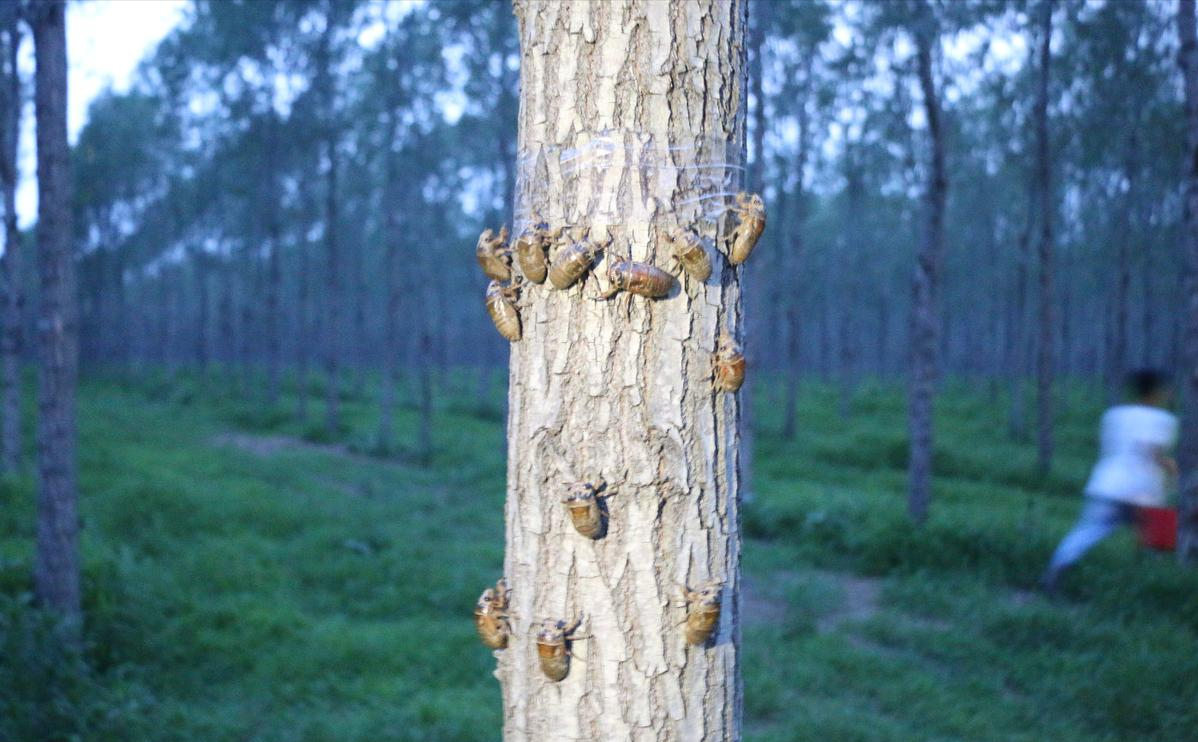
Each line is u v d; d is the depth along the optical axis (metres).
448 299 42.06
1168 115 15.04
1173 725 5.15
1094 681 5.68
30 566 6.73
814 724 5.09
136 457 13.59
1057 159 16.33
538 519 1.79
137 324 43.66
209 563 8.23
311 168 23.89
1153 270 23.36
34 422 16.39
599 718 1.74
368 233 39.50
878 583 8.64
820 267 35.41
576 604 1.75
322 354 40.47
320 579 8.27
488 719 5.13
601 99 1.72
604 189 1.73
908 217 28.73
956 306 35.47
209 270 37.34
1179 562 7.52
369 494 12.84
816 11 13.02
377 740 4.87
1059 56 14.41
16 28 10.44
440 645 6.43
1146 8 12.70
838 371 41.59
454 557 9.05
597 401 1.73
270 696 5.60
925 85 9.76
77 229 28.70
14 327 11.35
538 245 1.72
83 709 5.02
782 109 17.34
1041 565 8.21
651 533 1.73
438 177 27.12
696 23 1.75
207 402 25.66
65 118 6.37
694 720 1.76
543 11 1.78
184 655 6.16
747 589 8.27
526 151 1.83
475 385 34.38
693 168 1.75
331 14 17.92
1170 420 7.36
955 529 9.09
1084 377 34.03
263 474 13.61
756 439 18.62
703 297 1.76
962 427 20.55
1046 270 14.40
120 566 7.21
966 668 6.21
